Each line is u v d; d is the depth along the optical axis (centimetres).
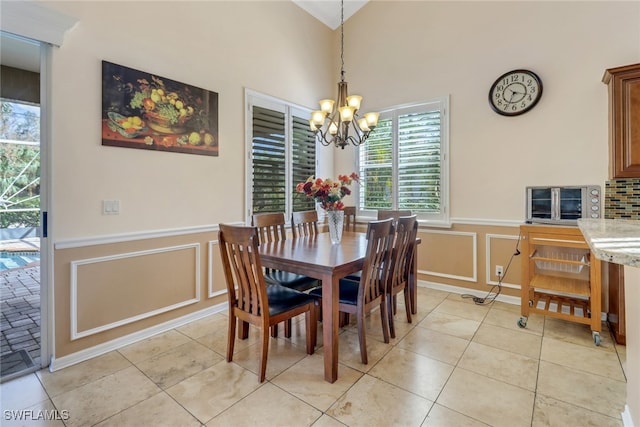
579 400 178
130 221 251
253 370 210
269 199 371
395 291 263
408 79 396
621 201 267
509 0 325
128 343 248
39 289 229
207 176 304
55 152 212
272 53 370
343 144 290
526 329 270
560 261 257
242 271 203
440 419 164
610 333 260
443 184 373
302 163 417
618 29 275
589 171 288
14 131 207
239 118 334
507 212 332
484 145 344
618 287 242
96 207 232
